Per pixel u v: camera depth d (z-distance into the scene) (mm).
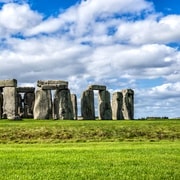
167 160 28031
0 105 73875
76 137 48531
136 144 42500
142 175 22844
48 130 50719
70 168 25016
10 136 48500
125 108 87312
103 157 29703
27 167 25453
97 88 82375
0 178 22094
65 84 76875
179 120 67875
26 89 80500
